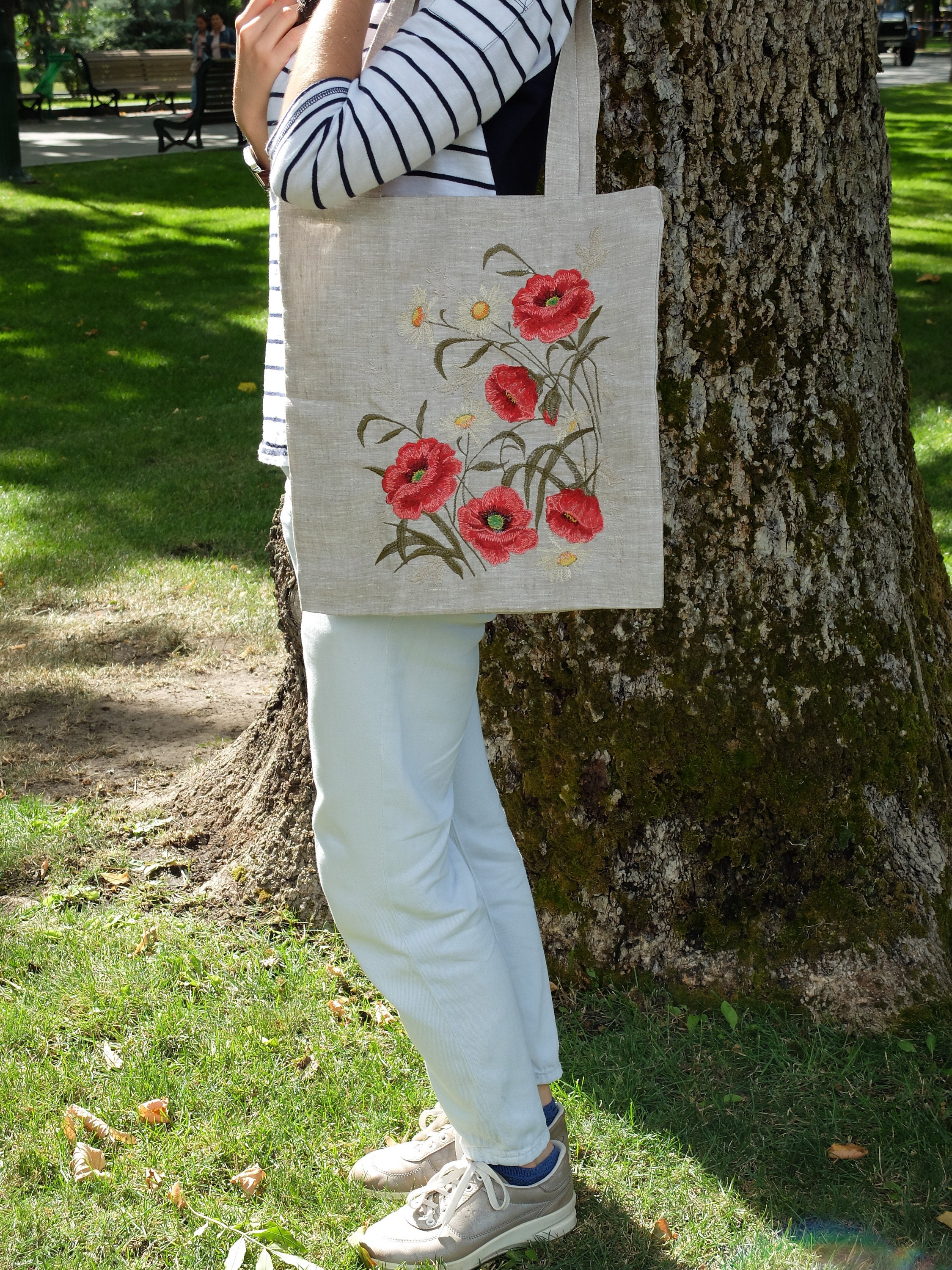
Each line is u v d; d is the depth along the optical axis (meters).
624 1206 1.98
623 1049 2.29
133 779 3.42
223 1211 1.97
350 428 1.53
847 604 2.46
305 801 2.78
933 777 2.57
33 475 5.80
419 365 1.51
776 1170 2.04
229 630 4.43
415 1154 2.00
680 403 2.33
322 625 1.64
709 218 2.25
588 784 2.46
